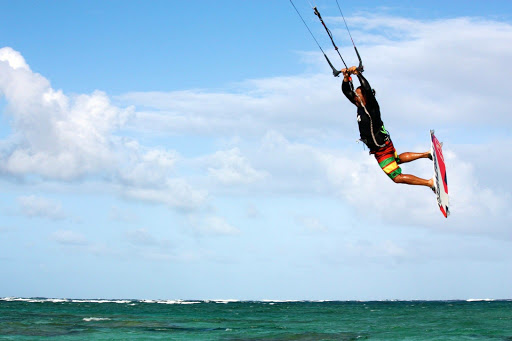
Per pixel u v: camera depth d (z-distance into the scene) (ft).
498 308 246.88
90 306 244.83
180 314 163.22
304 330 92.68
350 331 90.48
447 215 35.42
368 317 145.89
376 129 36.01
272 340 74.54
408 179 36.19
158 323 109.70
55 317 127.34
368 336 79.82
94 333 81.46
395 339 74.54
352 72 36.11
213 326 102.89
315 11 34.50
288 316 155.02
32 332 81.46
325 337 78.54
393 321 121.70
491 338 75.31
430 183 35.83
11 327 89.51
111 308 216.54
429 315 156.56
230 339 75.51
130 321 114.73
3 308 192.54
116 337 75.82
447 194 37.63
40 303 296.10
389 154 36.35
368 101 35.76
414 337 77.41
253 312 191.62
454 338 75.41
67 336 76.23
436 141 38.60
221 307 269.64
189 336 79.51
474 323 110.11
